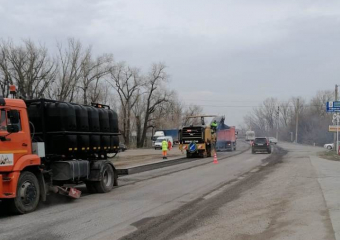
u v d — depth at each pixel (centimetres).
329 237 669
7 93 4434
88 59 5238
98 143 1323
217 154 3859
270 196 1144
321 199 1045
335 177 1571
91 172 1291
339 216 826
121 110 7181
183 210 968
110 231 759
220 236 707
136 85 6925
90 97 5628
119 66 6788
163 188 1395
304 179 1526
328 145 5078
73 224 824
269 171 1942
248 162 2650
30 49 4588
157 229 773
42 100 1167
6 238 713
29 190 965
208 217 877
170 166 2445
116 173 1427
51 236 725
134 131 8088
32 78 4559
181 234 730
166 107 7625
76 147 1202
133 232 750
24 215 929
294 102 10312
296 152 4059
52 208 1023
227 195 1200
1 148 902
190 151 3366
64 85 4909
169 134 7950
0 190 889
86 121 1256
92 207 1030
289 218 832
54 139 1156
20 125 977
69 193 1112
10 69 4484
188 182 1562
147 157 3600
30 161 977
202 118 3897
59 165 1159
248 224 796
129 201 1119
